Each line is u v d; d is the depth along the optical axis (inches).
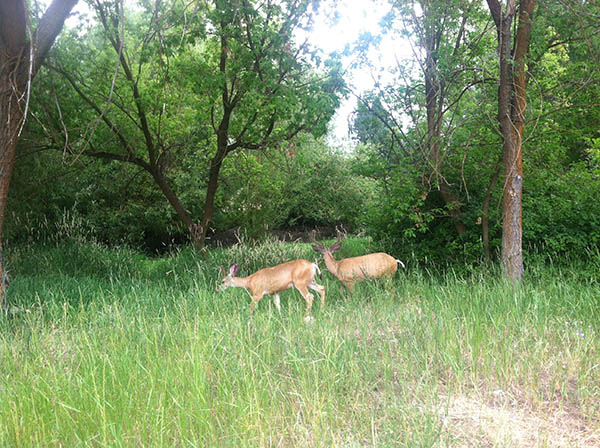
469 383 179.5
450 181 410.9
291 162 700.7
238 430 143.3
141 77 495.5
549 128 370.0
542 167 394.6
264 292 299.4
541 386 174.6
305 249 561.9
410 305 274.2
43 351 206.5
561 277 311.1
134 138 503.8
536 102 366.3
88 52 449.7
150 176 693.3
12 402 151.7
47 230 578.6
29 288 343.9
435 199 438.6
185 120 540.7
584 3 346.9
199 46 642.2
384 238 464.8
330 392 168.1
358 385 177.3
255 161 658.8
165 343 219.5
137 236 726.5
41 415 142.4
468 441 139.9
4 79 294.0
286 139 493.7
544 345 203.5
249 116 468.1
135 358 189.6
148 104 470.6
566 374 177.2
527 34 338.3
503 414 155.6
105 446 127.9
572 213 375.2
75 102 449.7
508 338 201.9
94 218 683.4
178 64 445.4
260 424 144.6
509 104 338.0
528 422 151.0
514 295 255.1
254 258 475.5
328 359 175.3
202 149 625.6
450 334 207.2
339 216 960.3
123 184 689.0
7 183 303.4
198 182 693.9
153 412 144.9
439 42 417.7
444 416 154.1
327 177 952.3
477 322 214.8
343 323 245.1
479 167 394.3
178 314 269.3
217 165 527.2
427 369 179.6
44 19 310.2
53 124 441.1
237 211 737.0
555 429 146.6
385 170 429.4
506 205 334.0
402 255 437.1
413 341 205.6
